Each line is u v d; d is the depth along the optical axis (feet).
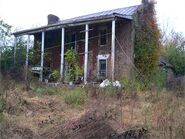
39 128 47.52
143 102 59.72
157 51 105.50
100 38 110.01
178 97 59.82
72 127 45.11
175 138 41.98
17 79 81.51
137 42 103.24
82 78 102.17
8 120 46.96
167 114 48.29
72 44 117.80
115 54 104.37
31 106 56.85
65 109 57.67
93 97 63.05
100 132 43.45
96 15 112.68
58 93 68.95
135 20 103.14
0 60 104.06
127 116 51.16
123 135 42.80
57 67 120.06
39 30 116.78
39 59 116.88
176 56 149.69
